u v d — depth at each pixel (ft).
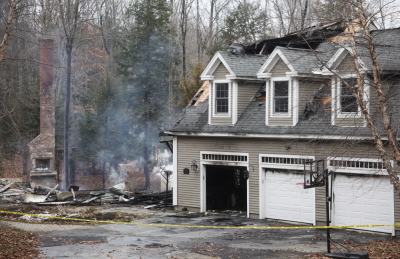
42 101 124.26
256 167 70.95
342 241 54.03
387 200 57.98
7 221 65.10
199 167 77.25
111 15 184.85
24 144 131.64
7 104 97.86
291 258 45.16
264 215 70.79
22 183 105.70
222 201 80.69
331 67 59.36
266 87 69.87
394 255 45.11
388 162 45.06
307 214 65.92
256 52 86.12
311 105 66.54
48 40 124.06
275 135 67.26
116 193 93.30
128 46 140.77
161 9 139.85
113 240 54.19
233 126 73.20
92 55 169.48
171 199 88.79
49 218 69.82
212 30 176.35
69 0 120.98
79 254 45.91
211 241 54.34
